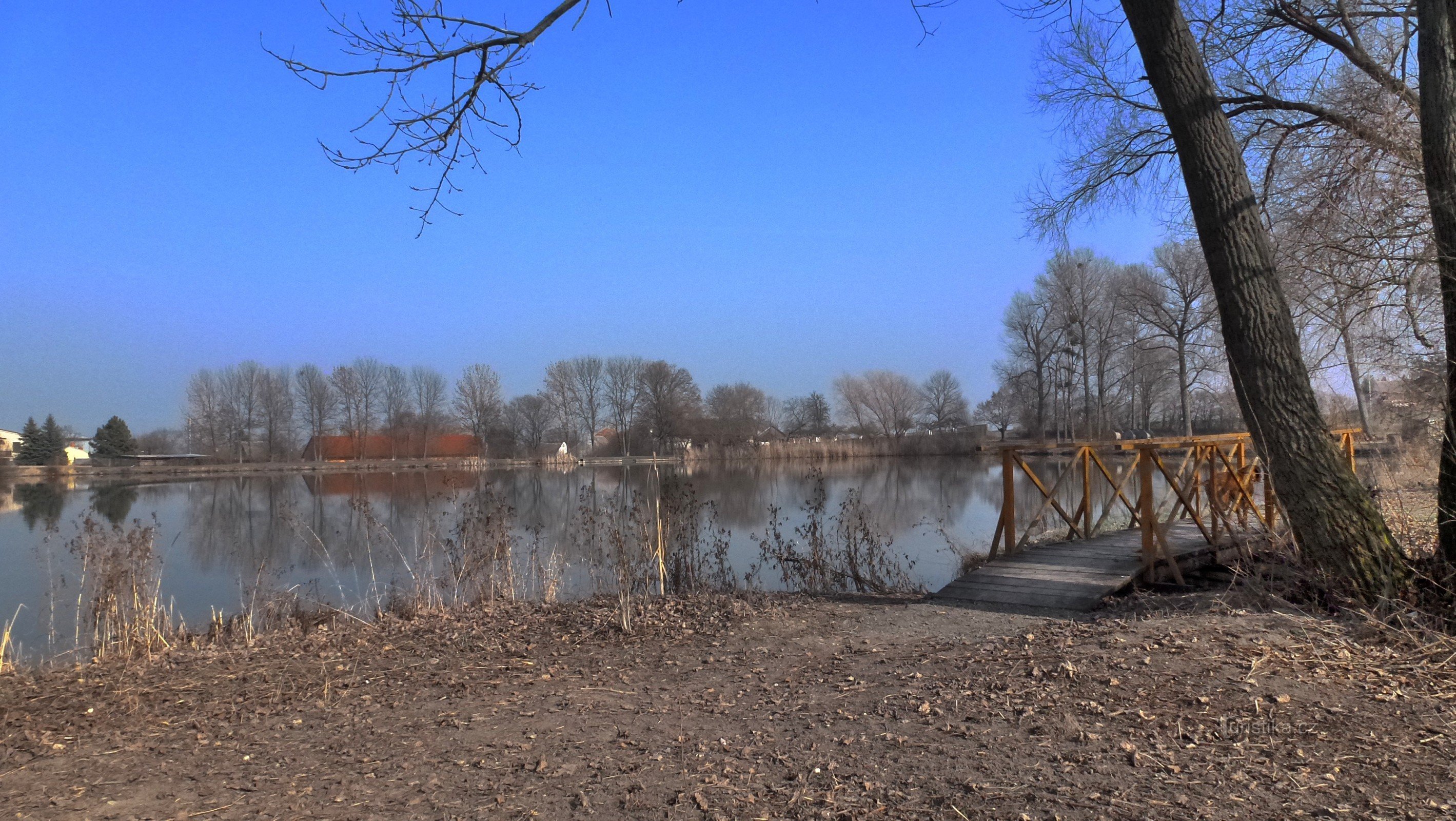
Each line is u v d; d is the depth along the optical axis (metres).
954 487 27.25
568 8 5.29
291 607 9.41
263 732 4.59
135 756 4.25
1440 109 5.42
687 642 6.47
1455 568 5.09
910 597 8.27
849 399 69.06
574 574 10.68
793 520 17.11
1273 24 8.90
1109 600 6.94
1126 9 6.18
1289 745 3.40
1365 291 8.35
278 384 69.19
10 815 3.49
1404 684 3.94
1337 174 8.35
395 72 4.89
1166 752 3.41
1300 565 5.76
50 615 8.97
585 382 74.31
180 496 32.44
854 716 4.29
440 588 9.82
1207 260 5.98
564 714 4.70
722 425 68.25
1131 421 51.09
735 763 3.75
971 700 4.31
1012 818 2.97
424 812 3.41
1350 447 9.92
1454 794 2.92
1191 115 5.90
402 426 69.31
